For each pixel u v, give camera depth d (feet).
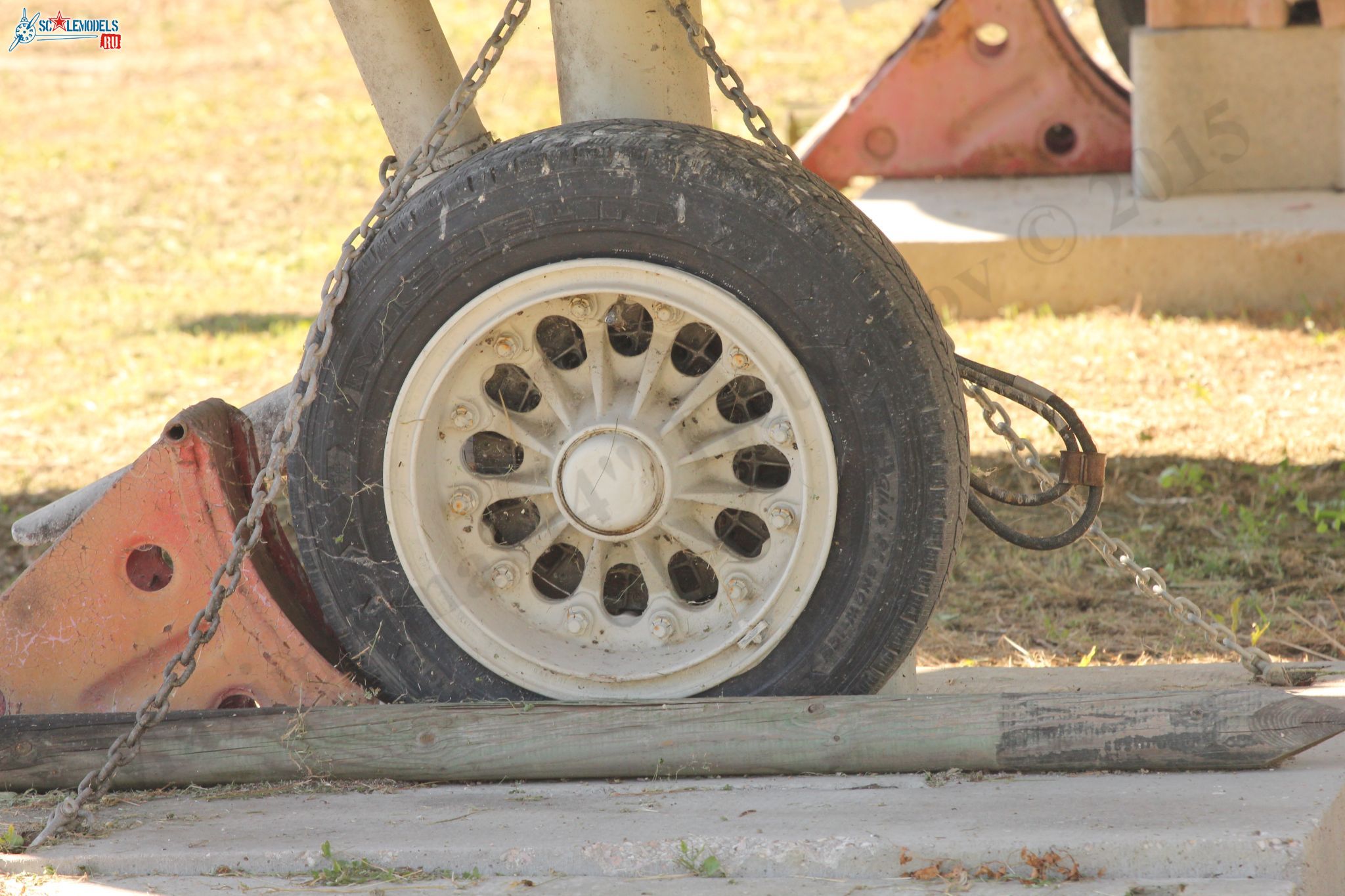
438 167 35.17
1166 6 82.58
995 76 93.09
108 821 27.91
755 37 160.04
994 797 26.11
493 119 137.39
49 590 31.60
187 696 31.55
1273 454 56.65
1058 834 23.68
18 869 25.81
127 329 88.63
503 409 30.86
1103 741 27.12
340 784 29.40
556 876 24.32
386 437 30.55
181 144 140.36
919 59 93.91
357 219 115.75
